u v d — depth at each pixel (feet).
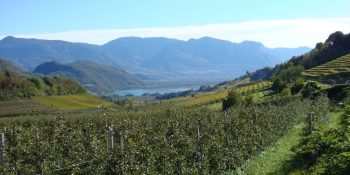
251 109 67.36
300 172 37.83
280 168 41.75
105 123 54.90
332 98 140.36
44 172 28.73
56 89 368.48
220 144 43.34
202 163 38.86
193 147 38.78
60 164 31.55
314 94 147.43
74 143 38.70
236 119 53.31
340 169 32.40
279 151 53.11
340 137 37.91
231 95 148.46
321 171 34.68
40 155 31.63
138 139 34.14
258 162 46.65
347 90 136.26
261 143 54.60
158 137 37.91
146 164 31.81
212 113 69.21
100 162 29.99
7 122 115.24
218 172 40.78
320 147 40.93
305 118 77.20
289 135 69.62
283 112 73.92
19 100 294.25
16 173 28.84
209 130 45.60
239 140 48.06
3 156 31.17
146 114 103.45
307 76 256.73
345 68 242.58
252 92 246.68
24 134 47.78
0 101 282.36
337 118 83.82
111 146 31.37
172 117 66.28
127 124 54.95
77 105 319.68
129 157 29.99
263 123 59.52
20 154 32.19
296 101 102.99
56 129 47.29
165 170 33.76
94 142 36.78
